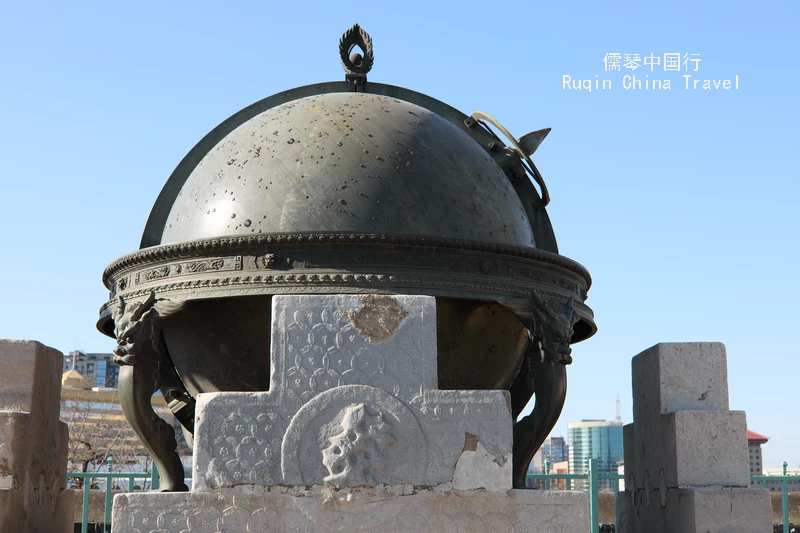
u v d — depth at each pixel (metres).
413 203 7.49
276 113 8.41
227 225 7.55
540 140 8.97
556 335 7.40
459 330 7.54
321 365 6.39
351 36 9.47
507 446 6.43
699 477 8.15
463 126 9.35
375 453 6.28
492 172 8.26
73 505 9.38
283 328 6.43
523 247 7.50
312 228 7.30
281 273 7.07
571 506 6.41
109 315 8.17
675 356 8.59
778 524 13.84
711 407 8.48
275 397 6.32
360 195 7.44
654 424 8.76
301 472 6.24
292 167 7.63
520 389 7.97
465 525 6.30
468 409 6.43
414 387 6.43
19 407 7.95
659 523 8.63
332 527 6.19
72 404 28.38
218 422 6.26
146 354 7.43
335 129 7.89
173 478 7.39
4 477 7.56
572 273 8.09
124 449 27.72
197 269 7.34
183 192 8.23
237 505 6.18
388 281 7.03
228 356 7.52
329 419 6.32
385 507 6.25
